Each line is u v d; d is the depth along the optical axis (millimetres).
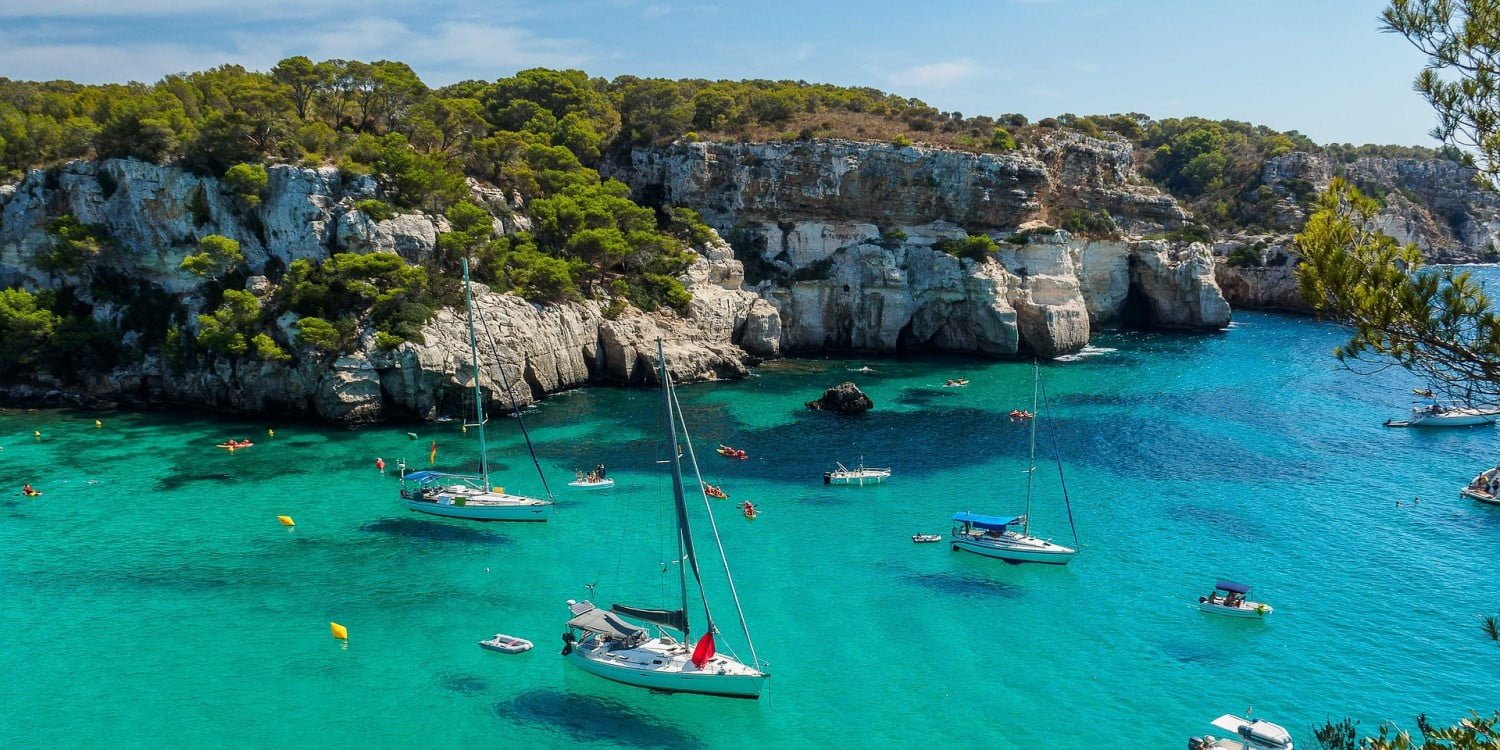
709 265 122062
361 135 103688
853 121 148125
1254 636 46094
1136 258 148000
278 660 43906
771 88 178125
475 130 126500
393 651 44844
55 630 46594
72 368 94812
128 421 87750
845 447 80500
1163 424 87125
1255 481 70250
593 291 109875
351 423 86438
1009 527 60781
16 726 38344
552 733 38312
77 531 59594
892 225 135500
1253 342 134125
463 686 41781
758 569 54750
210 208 95188
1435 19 19062
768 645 45688
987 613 48969
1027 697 40844
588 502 66500
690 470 74188
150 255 97125
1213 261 160875
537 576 53688
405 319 89562
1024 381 108438
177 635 46219
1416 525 60781
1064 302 128875
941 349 131750
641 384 106312
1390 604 49375
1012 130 153875
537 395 98750
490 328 93312
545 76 146000
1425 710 39375
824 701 40719
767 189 133375
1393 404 94875
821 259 134250
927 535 59594
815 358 127000
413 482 66438
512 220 111688
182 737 37750
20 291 94750
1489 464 74062
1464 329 19094
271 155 96688
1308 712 39312
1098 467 73938
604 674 42281
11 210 97562
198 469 72875
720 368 111188
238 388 90188
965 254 129500
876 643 45844
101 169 97875
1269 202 192875
